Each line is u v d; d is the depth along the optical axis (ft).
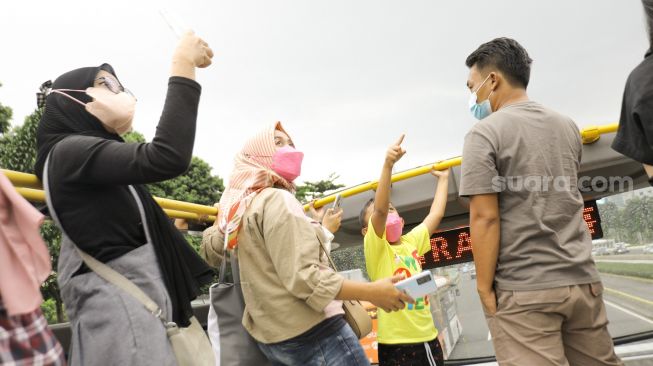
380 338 11.78
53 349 4.91
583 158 12.90
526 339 7.43
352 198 14.03
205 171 108.58
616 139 7.24
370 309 14.87
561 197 7.68
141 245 6.40
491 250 7.67
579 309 7.47
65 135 6.49
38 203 7.57
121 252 6.18
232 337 7.60
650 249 14.33
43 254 4.96
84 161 5.94
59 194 6.07
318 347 7.14
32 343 4.71
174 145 5.88
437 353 11.62
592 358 7.73
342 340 7.23
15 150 68.28
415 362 11.32
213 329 7.84
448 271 15.35
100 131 6.69
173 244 6.96
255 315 7.30
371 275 12.01
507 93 8.63
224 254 7.88
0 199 4.86
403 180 13.74
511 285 7.59
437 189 13.41
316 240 7.18
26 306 4.66
